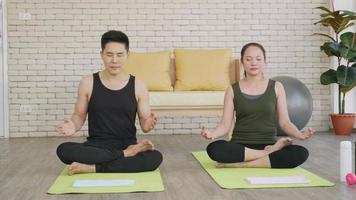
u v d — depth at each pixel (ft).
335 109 21.38
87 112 11.97
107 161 11.21
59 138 19.99
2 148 16.69
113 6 20.79
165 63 18.83
